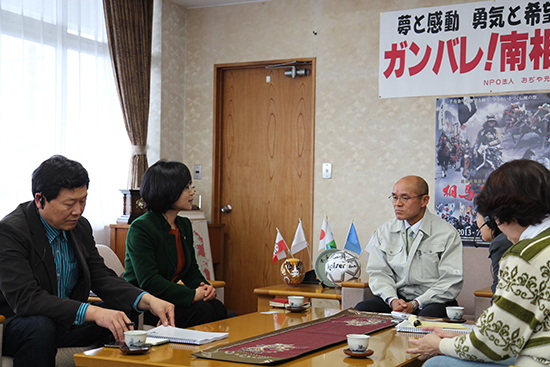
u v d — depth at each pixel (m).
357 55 4.32
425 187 3.15
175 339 1.86
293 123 4.61
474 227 3.97
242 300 4.73
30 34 3.65
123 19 4.25
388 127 4.22
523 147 3.89
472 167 4.00
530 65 3.88
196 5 4.79
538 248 1.33
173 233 2.87
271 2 4.61
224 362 1.57
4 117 3.51
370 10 4.30
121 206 4.32
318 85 4.43
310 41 4.47
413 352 1.62
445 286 3.02
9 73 3.54
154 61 4.61
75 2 3.97
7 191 3.50
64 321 2.00
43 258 2.16
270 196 4.67
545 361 1.31
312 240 4.41
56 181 2.09
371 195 4.25
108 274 2.41
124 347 1.70
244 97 4.77
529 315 1.33
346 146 4.33
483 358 1.40
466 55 4.04
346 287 3.31
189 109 4.83
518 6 3.91
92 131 4.09
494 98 3.96
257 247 4.70
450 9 4.07
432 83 4.11
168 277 2.78
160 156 4.61
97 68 4.13
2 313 2.10
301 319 2.36
